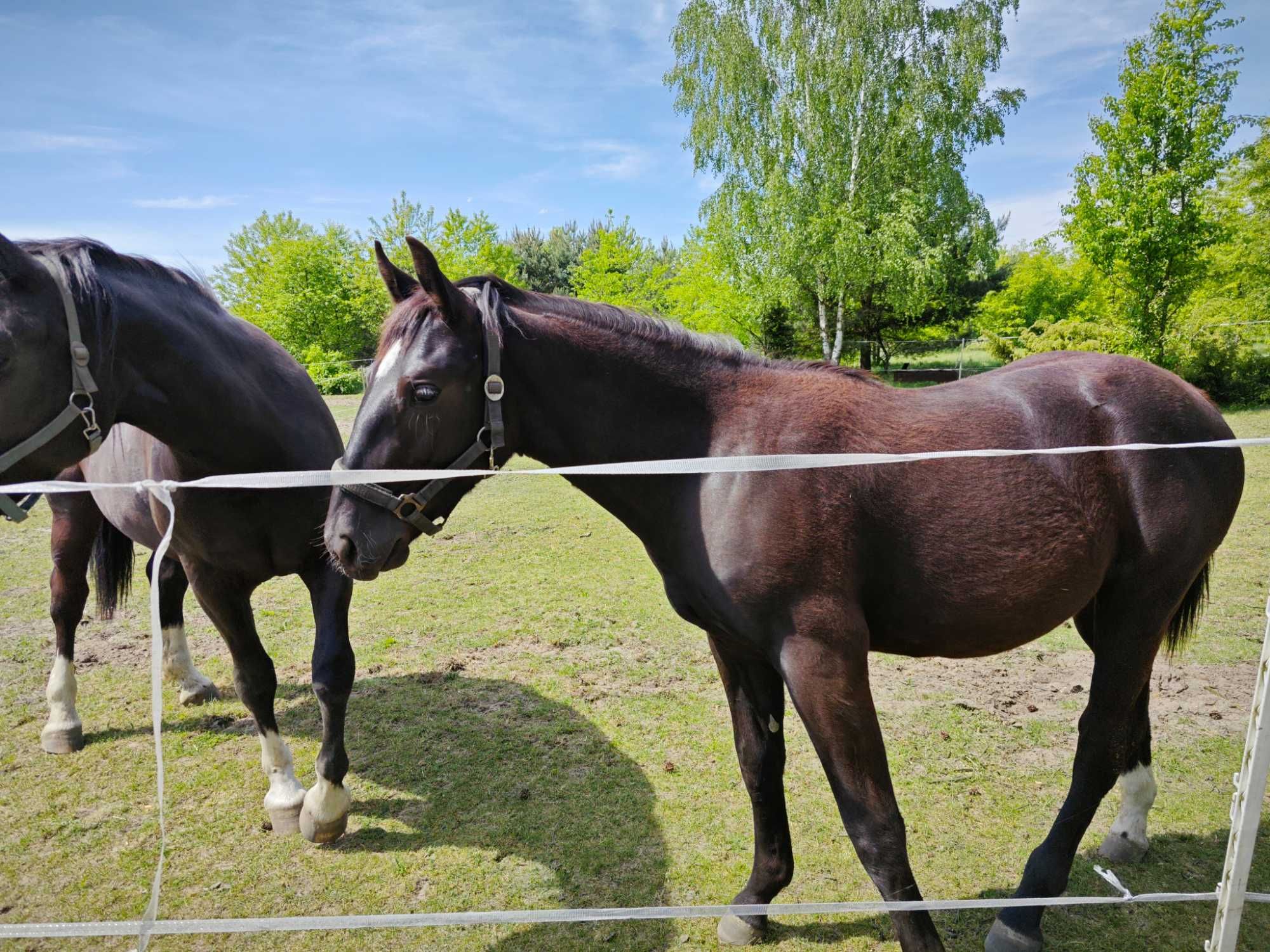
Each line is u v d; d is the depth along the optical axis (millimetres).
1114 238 13398
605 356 1898
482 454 1858
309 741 3414
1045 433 1947
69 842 2719
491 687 3854
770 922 2305
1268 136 14359
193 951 2211
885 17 17281
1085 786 2066
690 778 3043
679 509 1873
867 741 1749
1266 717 1397
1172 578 2000
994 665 4031
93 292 1972
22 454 1887
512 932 2279
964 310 25656
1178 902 2326
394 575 5750
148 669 4180
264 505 2469
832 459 1569
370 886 2480
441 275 1727
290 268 27203
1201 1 12359
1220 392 13992
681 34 18547
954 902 1748
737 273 19500
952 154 18203
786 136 17812
